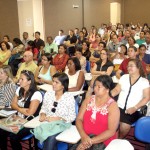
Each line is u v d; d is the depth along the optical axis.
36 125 2.50
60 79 2.67
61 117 2.64
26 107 2.91
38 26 10.34
